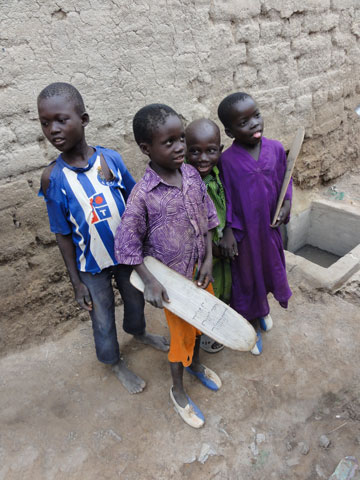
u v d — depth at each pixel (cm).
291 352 240
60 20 200
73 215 169
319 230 443
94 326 202
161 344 243
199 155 179
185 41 255
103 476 178
